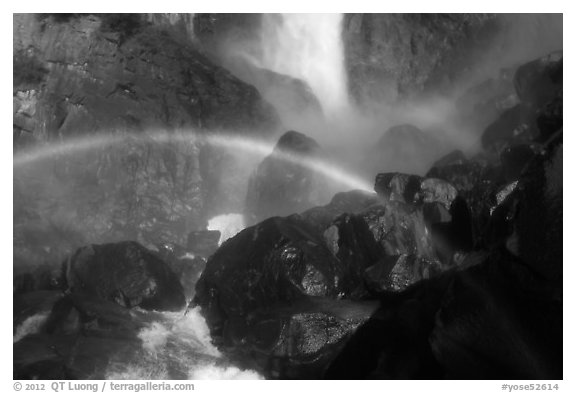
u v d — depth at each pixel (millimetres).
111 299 15414
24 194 19391
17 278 16953
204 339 14344
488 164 17141
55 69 21047
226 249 14906
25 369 12656
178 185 20938
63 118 20547
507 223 10414
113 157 20312
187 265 17906
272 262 13844
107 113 20766
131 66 21562
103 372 12969
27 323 14766
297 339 12430
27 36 21125
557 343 9203
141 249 16094
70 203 19734
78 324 14594
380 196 16547
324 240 15008
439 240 14164
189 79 21953
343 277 13773
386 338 12328
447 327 10484
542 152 9930
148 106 21266
